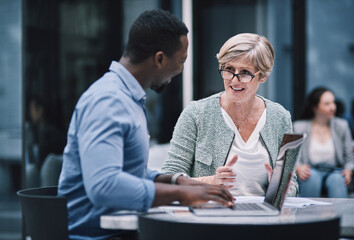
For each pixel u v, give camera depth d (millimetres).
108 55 5336
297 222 1609
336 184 4531
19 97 4848
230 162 2350
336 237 1662
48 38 5086
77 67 5211
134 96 1899
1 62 4855
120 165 1742
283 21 5613
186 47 1944
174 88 5641
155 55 1889
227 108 2742
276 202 2084
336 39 5621
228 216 1832
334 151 4773
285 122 2791
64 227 1787
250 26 5605
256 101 2781
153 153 4926
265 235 1583
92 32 5285
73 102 5160
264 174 2676
